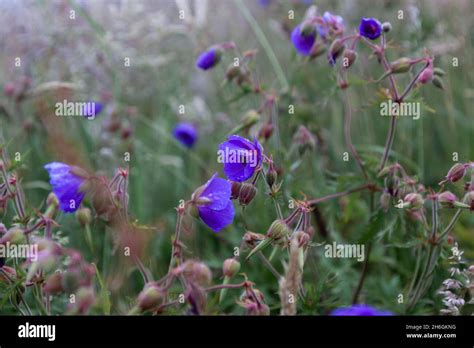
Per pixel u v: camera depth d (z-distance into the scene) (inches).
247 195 32.5
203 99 58.1
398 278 40.9
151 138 58.2
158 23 52.7
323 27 37.9
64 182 31.2
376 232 36.6
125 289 38.0
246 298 31.2
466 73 52.5
